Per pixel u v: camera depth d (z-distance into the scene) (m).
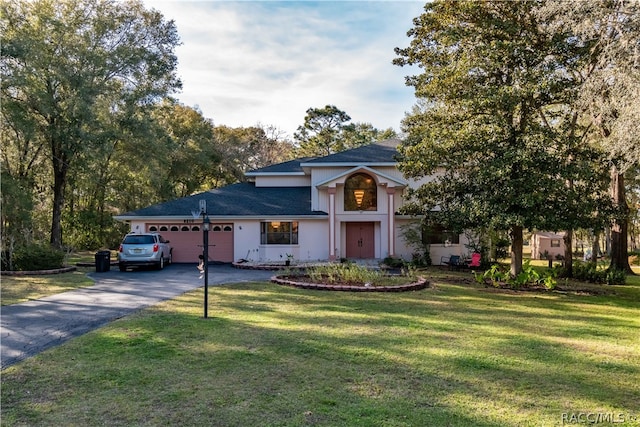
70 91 24.30
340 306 10.19
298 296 11.59
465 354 6.39
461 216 13.97
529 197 12.63
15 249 17.80
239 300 10.91
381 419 4.20
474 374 5.54
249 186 26.38
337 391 4.90
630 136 11.45
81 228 28.64
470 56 14.43
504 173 12.95
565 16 12.82
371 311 9.63
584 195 13.49
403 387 5.05
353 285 13.09
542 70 13.54
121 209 34.34
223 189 25.81
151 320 8.44
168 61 29.28
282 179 26.33
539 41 15.05
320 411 4.37
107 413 4.30
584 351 6.68
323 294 11.98
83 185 29.98
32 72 22.14
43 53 22.70
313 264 20.23
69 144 24.05
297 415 4.27
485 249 20.67
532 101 13.98
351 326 8.11
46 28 24.02
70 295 11.84
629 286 15.95
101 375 5.35
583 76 15.85
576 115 15.80
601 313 10.01
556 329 8.22
